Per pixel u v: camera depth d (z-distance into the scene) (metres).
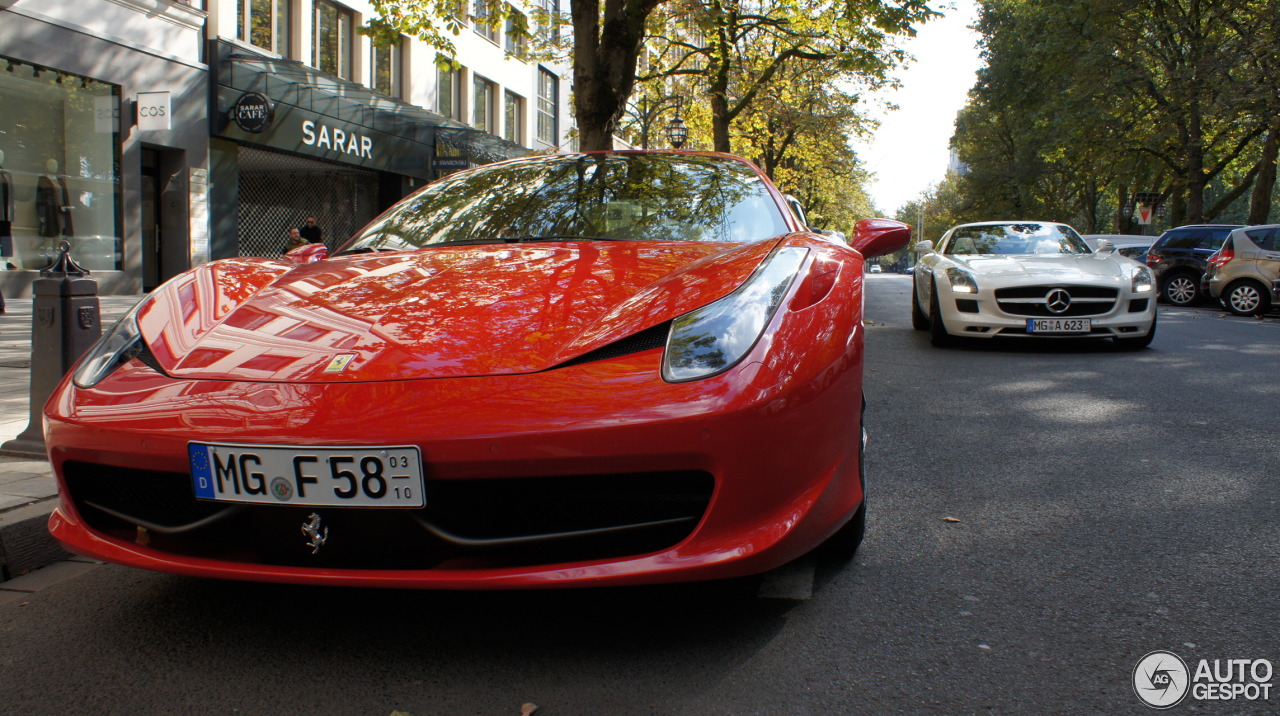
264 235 16.20
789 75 24.19
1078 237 8.63
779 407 1.89
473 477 1.75
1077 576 2.35
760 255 2.33
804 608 2.16
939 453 3.81
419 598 2.26
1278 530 2.69
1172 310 15.14
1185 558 2.47
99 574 2.53
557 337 1.98
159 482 1.94
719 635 2.01
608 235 2.85
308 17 16.59
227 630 2.09
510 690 1.76
